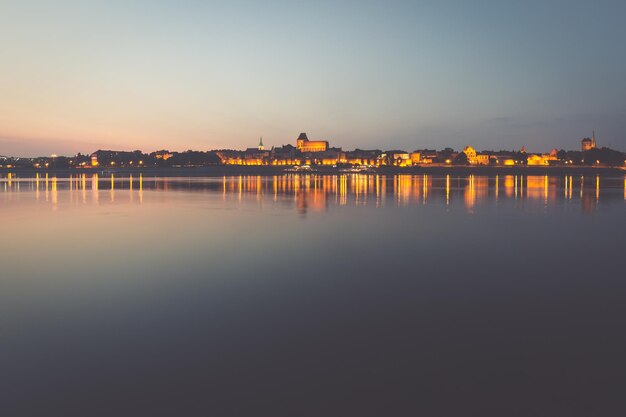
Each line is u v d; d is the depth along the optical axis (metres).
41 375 9.98
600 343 11.39
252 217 41.38
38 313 14.02
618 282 17.45
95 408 8.79
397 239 28.42
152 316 13.66
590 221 37.50
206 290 16.55
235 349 11.17
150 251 24.53
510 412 8.57
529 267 20.28
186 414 8.59
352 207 51.53
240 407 8.78
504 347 11.20
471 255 23.19
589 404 8.79
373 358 10.64
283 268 20.17
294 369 10.15
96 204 56.59
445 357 10.66
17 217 41.69
